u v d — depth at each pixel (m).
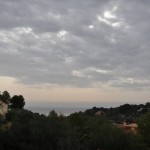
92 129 53.25
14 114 53.59
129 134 51.56
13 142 43.03
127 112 115.12
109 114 106.38
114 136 49.50
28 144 43.09
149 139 60.00
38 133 44.03
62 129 46.97
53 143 43.97
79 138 48.00
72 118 56.09
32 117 49.22
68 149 43.97
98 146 48.91
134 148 50.03
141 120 63.31
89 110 91.12
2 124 48.66
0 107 71.75
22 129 44.62
